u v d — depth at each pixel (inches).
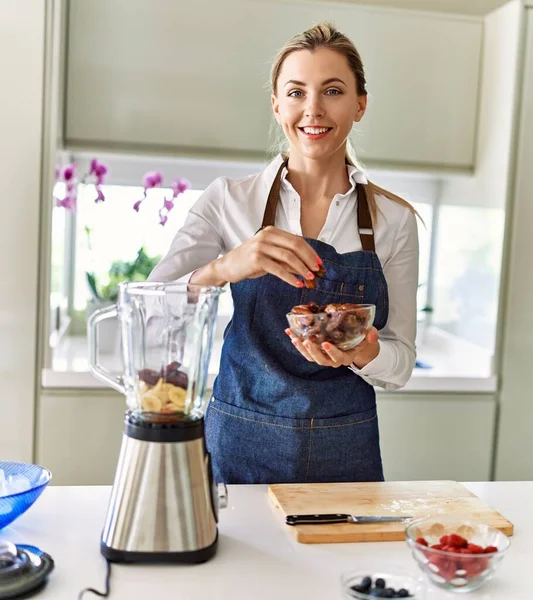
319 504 48.3
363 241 62.6
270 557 41.9
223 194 64.6
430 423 98.6
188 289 41.1
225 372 61.1
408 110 103.3
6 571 36.6
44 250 90.2
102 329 98.7
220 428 60.0
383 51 101.5
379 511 47.3
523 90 96.7
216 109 98.5
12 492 43.6
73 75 95.3
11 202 89.4
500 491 54.2
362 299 61.4
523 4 95.3
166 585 38.3
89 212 109.3
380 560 41.9
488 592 38.4
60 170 95.3
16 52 88.0
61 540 43.3
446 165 105.5
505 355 99.7
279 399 58.6
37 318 90.5
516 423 100.9
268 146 100.0
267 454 58.6
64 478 92.1
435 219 121.0
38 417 91.2
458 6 108.2
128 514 40.4
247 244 52.3
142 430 40.3
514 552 43.5
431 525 41.5
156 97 97.1
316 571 40.3
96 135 96.7
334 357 48.3
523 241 98.7
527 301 99.7
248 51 98.0
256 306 60.5
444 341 114.0
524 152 97.5
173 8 96.0
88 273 100.0
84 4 94.2
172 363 40.4
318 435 58.2
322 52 57.7
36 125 89.0
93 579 38.6
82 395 91.2
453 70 103.7
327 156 60.2
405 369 61.1
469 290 107.4
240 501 50.4
